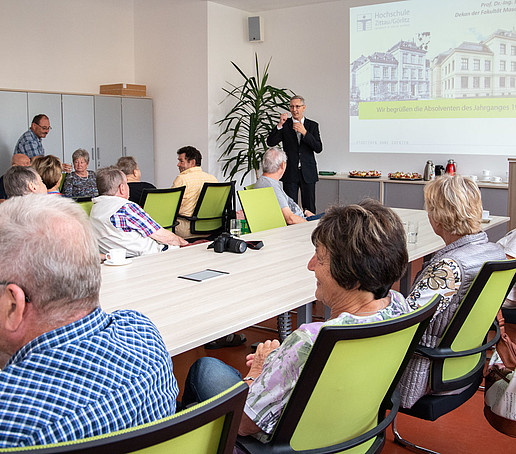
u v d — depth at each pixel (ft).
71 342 3.06
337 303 4.61
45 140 24.34
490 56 22.85
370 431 4.61
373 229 4.32
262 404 4.21
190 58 26.96
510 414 6.23
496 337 6.73
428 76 24.29
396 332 4.19
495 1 22.52
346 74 26.25
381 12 25.03
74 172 21.93
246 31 28.25
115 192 11.07
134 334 3.49
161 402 3.29
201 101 26.84
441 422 8.84
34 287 3.05
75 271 3.10
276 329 12.82
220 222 17.51
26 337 3.14
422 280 6.43
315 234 4.59
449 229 6.63
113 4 27.66
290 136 23.07
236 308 6.65
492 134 23.16
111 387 3.05
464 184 6.57
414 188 23.57
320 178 25.86
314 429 4.36
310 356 3.88
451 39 23.61
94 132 26.04
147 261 9.21
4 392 2.84
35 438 2.77
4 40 23.99
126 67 28.78
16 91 23.25
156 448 2.69
